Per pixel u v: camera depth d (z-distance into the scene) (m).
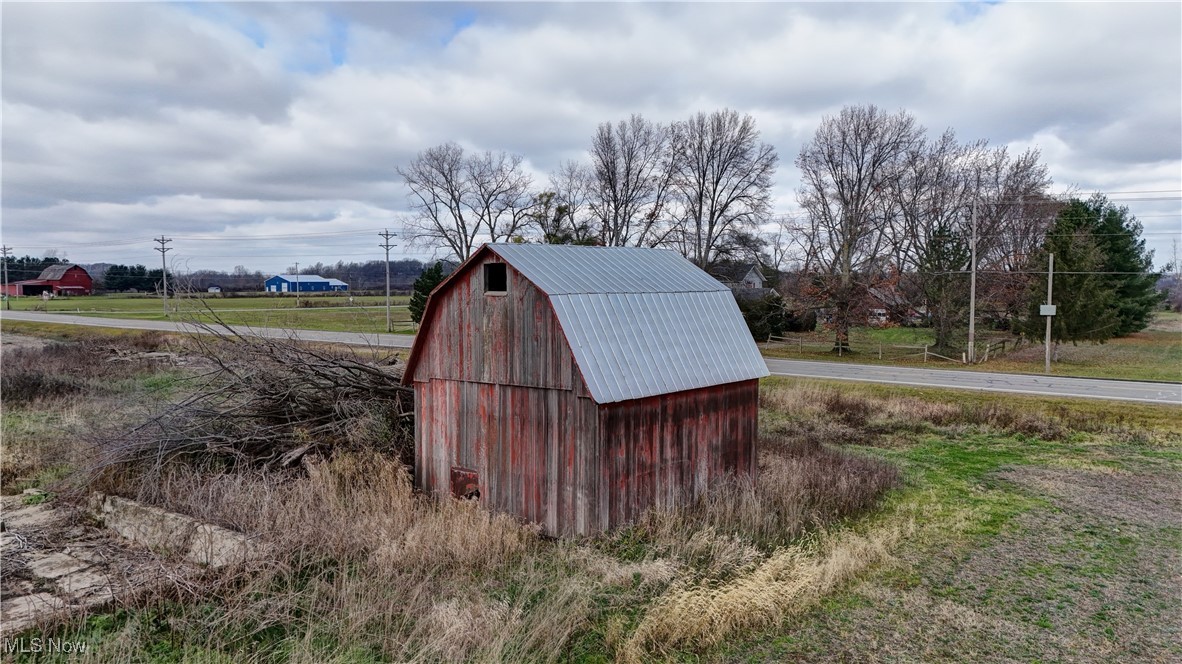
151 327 49.84
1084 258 36.78
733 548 10.43
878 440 19.67
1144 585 9.89
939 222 41.66
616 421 11.17
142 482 12.85
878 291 42.34
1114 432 20.08
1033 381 29.02
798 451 17.05
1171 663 7.79
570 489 11.41
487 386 12.44
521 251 12.54
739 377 13.42
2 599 8.90
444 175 59.38
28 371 26.38
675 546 10.69
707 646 8.05
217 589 8.74
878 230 45.44
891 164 44.22
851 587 9.75
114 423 16.17
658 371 11.94
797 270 46.03
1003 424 21.23
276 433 14.21
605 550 10.66
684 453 12.55
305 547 9.90
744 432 14.01
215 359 15.24
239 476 11.91
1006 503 13.70
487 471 12.54
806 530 11.66
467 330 12.68
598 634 8.27
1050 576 10.18
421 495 12.91
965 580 10.02
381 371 15.21
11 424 19.30
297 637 7.81
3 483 14.23
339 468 12.99
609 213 55.66
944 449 18.59
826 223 43.59
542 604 8.62
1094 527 12.30
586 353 11.05
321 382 15.06
